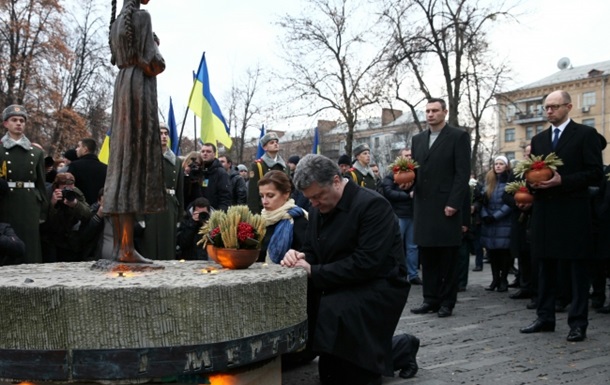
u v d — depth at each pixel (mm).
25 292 2635
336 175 3895
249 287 2887
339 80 25016
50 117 26953
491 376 4395
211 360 2762
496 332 5930
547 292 5898
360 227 3879
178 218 7129
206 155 8062
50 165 7777
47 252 6523
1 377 2668
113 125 3336
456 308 7363
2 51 26156
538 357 4941
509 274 11539
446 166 6668
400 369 4391
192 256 7105
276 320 3051
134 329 2645
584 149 5398
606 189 6871
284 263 3791
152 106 3338
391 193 9555
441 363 4773
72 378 2627
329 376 4152
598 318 6793
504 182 8820
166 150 6938
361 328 3701
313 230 4117
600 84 57781
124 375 2631
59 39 26672
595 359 4867
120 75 3344
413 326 6238
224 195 8062
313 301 4137
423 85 23297
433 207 6695
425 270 7004
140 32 3271
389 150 51656
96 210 6172
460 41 22406
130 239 3438
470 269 12266
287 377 4449
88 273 3236
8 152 6230
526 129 62781
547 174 5359
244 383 3117
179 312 2697
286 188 4648
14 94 26109
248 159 34031
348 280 3760
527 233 7809
